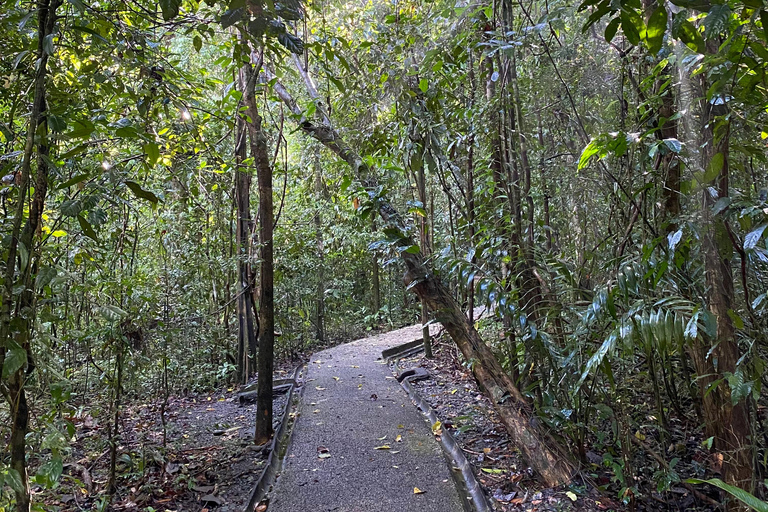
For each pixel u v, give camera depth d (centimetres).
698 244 202
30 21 177
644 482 261
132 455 315
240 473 307
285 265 680
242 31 184
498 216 313
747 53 182
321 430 379
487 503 258
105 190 183
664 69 245
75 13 212
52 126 150
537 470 279
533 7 377
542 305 298
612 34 149
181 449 348
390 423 392
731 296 191
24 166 148
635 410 296
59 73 216
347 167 413
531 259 297
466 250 354
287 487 286
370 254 920
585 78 315
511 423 303
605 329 238
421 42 395
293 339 716
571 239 367
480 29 328
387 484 287
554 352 268
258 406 359
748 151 194
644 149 237
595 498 254
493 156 324
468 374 507
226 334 561
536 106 346
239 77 430
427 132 350
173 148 359
